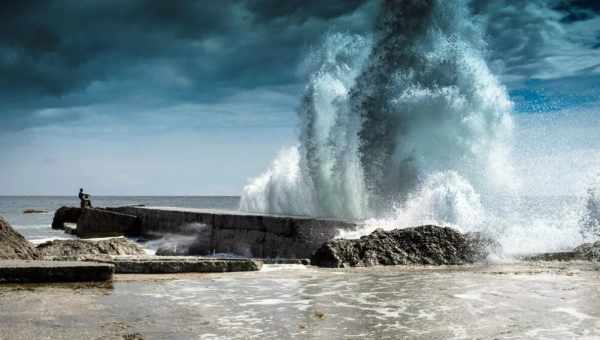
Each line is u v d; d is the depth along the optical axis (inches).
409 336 149.0
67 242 372.2
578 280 250.7
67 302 188.5
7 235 286.7
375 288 227.9
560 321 167.3
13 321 158.7
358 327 158.9
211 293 213.8
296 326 159.3
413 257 315.6
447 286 233.6
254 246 451.2
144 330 151.2
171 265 271.6
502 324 163.2
